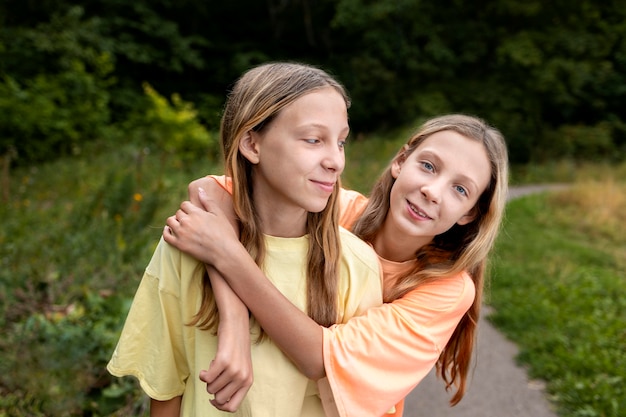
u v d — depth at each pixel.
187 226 1.18
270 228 1.23
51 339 3.06
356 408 1.21
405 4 18.66
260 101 1.12
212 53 20.14
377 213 1.59
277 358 1.21
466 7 20.20
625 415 3.46
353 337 1.23
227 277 1.16
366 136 19.28
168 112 12.60
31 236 4.90
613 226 10.12
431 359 1.32
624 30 19.94
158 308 1.25
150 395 1.26
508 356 4.46
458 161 1.43
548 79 18.78
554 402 3.76
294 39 21.58
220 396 1.10
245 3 20.78
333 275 1.24
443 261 1.51
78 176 8.48
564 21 20.12
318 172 1.12
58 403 2.72
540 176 17.75
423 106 18.95
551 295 5.82
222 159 1.23
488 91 19.47
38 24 15.00
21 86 13.93
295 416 1.22
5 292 3.74
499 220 1.52
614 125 20.36
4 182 7.05
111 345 3.22
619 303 5.66
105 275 4.22
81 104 12.73
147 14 17.94
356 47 21.23
